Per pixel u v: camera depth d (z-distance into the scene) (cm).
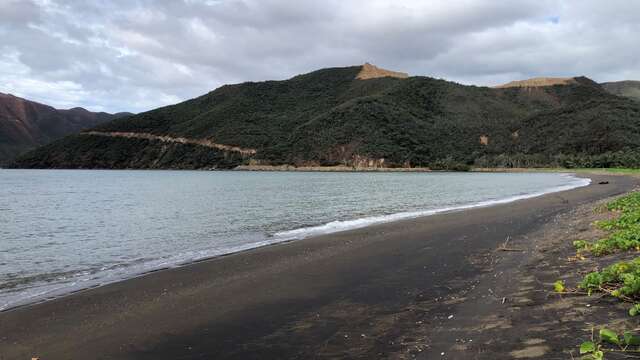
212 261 1241
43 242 1700
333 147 15200
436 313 682
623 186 4044
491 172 12650
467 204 2975
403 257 1195
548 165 12019
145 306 833
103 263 1302
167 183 7131
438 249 1282
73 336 686
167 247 1553
